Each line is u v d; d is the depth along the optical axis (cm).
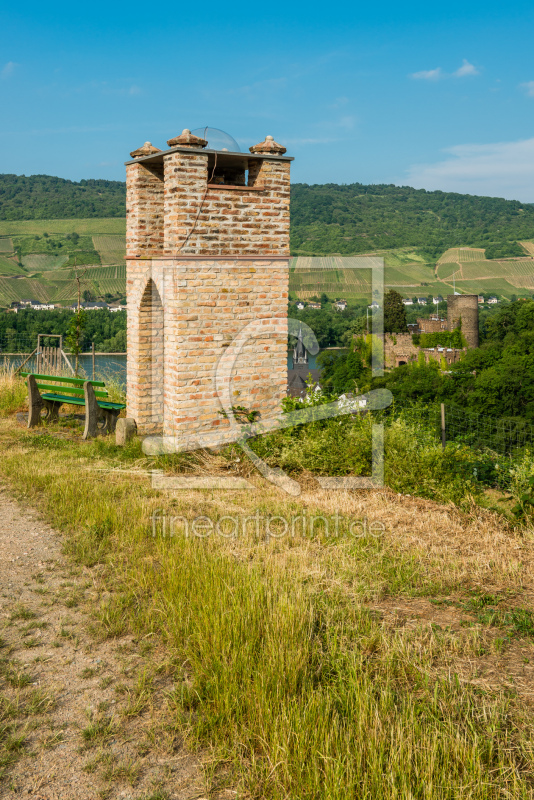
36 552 550
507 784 272
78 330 1530
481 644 392
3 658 385
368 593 462
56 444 945
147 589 477
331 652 375
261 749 304
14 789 281
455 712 318
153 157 855
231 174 928
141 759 301
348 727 304
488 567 518
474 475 754
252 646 374
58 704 343
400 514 660
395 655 373
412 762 283
